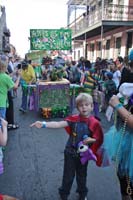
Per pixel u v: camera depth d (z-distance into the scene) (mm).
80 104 3566
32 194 4199
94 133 3500
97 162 3510
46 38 15234
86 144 3479
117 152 2889
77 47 43156
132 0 21578
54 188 4375
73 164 3645
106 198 4102
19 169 5047
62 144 6418
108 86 9398
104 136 3264
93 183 4566
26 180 4637
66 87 9031
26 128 7797
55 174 4855
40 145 6344
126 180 2990
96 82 8641
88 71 8906
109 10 22203
